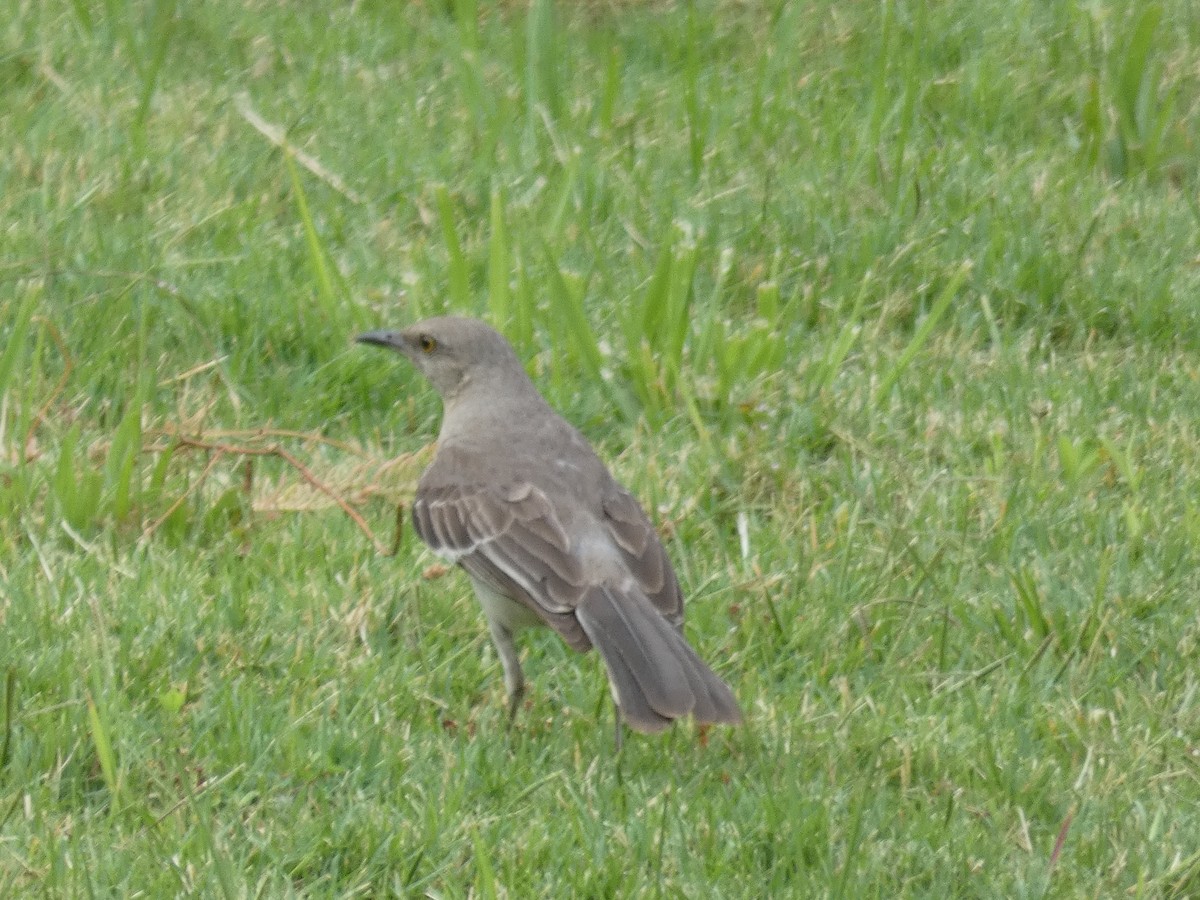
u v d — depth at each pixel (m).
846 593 10.66
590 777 9.01
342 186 14.82
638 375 12.64
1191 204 15.26
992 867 8.43
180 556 10.58
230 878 7.87
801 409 12.50
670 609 9.30
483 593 9.70
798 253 14.47
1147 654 10.33
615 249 14.34
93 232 13.59
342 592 10.35
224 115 15.77
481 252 14.12
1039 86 17.23
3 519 10.67
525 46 16.67
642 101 16.69
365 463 11.45
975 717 9.55
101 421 12.04
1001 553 11.25
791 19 17.17
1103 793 8.98
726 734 9.39
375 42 17.45
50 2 17.27
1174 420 12.58
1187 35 17.95
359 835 8.35
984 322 13.95
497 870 8.28
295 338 12.86
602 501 9.83
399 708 9.50
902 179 15.43
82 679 9.32
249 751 8.93
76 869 7.85
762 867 8.51
